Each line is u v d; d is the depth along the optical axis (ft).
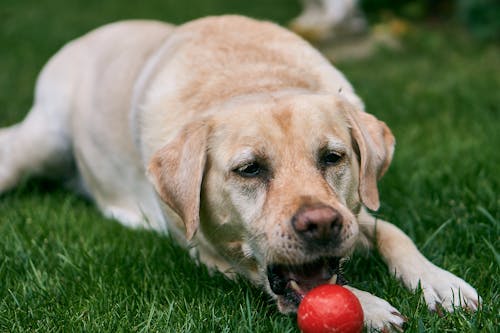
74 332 12.16
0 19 43.11
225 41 15.70
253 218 12.03
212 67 15.02
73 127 19.43
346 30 34.35
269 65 14.98
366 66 31.04
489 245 13.44
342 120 12.88
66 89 19.65
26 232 16.43
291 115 12.25
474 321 11.43
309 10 35.73
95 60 19.62
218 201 12.64
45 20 42.70
